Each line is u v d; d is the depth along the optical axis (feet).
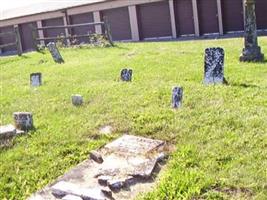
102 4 77.77
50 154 15.66
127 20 76.48
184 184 12.34
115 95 22.66
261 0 62.90
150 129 17.19
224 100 19.81
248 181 12.19
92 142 16.53
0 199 12.96
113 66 32.65
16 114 18.28
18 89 27.58
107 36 52.24
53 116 20.13
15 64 41.27
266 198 11.33
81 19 81.56
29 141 17.01
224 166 13.25
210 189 12.06
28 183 13.78
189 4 69.10
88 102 22.03
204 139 15.52
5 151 16.29
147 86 24.11
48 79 29.81
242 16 65.00
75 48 50.65
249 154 13.85
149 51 41.04
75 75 30.45
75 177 13.82
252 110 17.99
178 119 17.80
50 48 40.55
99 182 13.25
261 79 24.14
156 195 12.03
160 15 72.69
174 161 14.02
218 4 66.08
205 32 68.85
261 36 52.31
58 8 82.53
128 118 18.70
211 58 23.53
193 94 21.08
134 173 13.42
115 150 15.53
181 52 38.32
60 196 12.79
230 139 15.19
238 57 33.01
